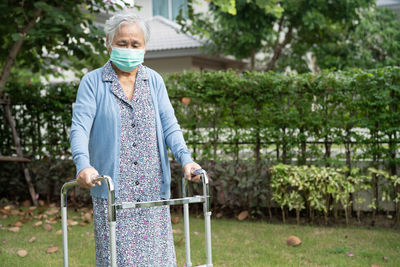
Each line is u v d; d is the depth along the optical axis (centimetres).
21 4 589
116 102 219
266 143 521
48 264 360
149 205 196
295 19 1195
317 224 487
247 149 532
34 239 428
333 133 493
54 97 610
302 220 504
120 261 216
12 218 528
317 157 507
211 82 533
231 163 530
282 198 490
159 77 239
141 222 220
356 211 511
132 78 227
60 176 613
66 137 616
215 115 538
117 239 215
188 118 549
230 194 521
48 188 618
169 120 234
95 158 221
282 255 382
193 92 535
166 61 1394
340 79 484
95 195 221
